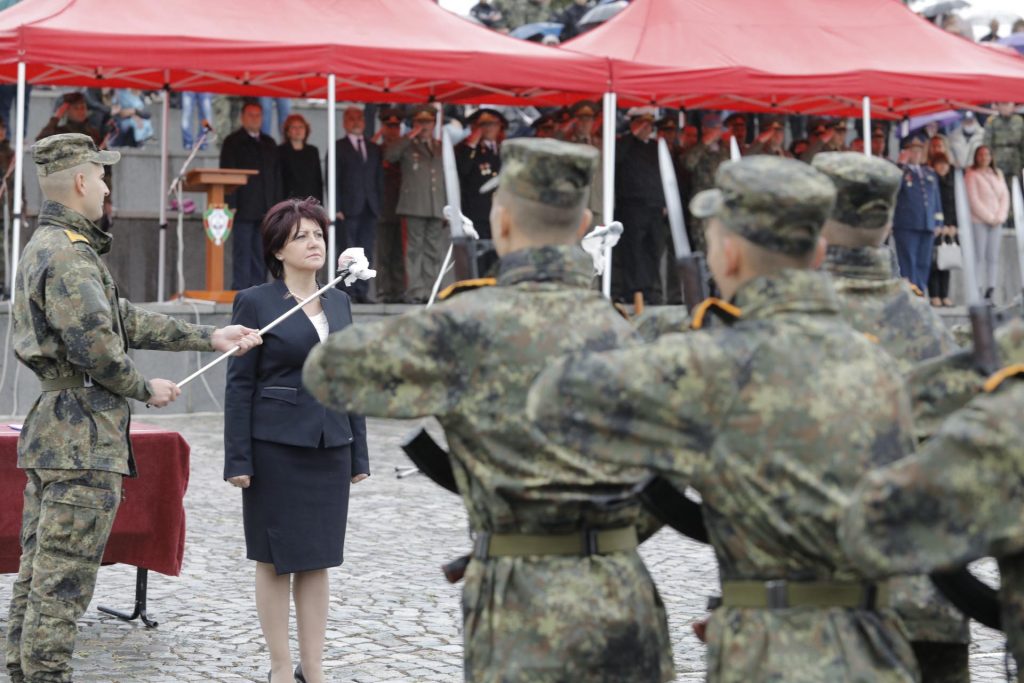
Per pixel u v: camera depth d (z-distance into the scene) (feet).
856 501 9.78
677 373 10.58
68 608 18.63
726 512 10.69
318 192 56.24
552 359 12.28
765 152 60.54
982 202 61.05
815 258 11.28
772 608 10.70
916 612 13.74
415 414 12.09
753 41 53.98
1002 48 59.88
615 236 21.12
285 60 46.42
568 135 56.95
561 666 12.25
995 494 9.68
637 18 54.95
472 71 48.44
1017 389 9.95
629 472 12.54
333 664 21.47
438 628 23.68
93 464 18.56
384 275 58.85
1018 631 11.10
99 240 19.07
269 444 19.33
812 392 10.56
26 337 18.69
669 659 12.96
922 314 14.62
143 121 70.59
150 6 46.29
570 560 12.51
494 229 12.87
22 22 44.09
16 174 44.24
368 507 34.58
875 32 55.52
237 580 27.12
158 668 21.26
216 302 53.06
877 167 14.38
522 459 12.31
